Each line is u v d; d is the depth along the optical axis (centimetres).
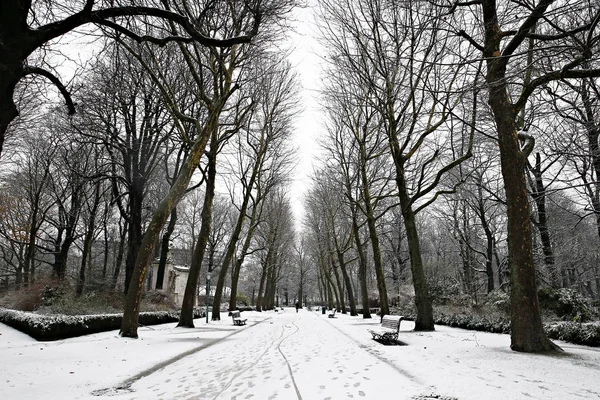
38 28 606
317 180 3447
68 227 2734
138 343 1119
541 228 2022
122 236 3325
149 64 1795
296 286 8656
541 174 1972
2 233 2906
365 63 1547
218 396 577
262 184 3247
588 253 2133
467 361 805
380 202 3381
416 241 1584
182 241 5644
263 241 4794
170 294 2762
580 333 1064
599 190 1628
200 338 1352
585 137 1438
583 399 504
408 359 845
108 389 629
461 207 3100
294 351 1066
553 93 1249
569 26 953
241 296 5856
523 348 910
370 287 5684
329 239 3984
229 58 1914
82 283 2273
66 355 898
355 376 692
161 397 575
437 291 2952
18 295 2017
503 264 2714
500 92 1021
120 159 2553
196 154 1431
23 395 575
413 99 1519
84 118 1922
